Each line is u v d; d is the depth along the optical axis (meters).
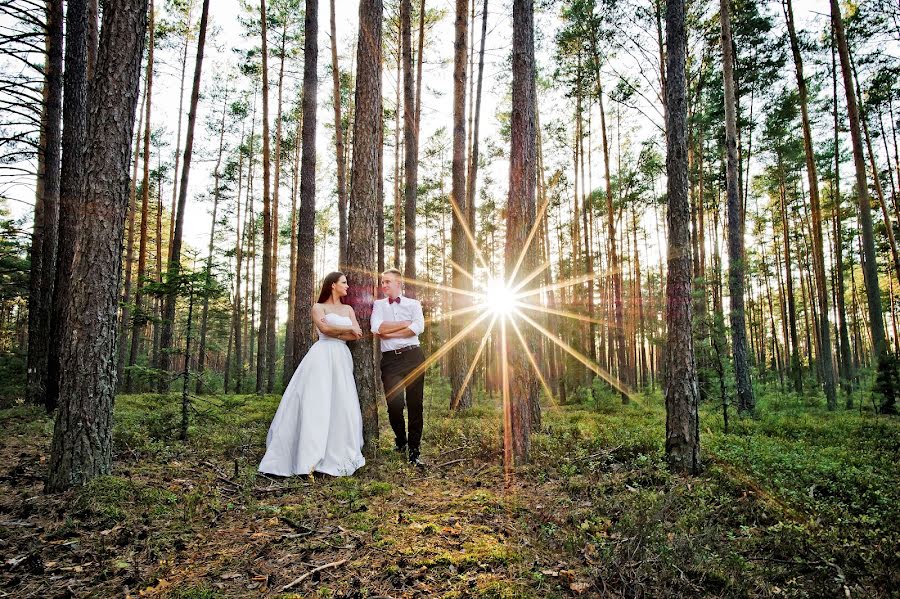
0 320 22.33
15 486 4.14
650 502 3.84
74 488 3.94
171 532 3.33
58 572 2.76
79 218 4.22
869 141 18.53
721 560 3.03
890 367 12.41
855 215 25.09
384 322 5.68
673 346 5.38
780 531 3.50
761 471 5.06
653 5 16.58
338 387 5.22
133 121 4.44
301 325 11.25
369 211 6.18
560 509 4.01
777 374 21.55
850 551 3.21
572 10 17.17
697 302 9.09
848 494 4.48
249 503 3.88
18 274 13.95
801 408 12.66
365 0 6.30
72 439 4.04
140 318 6.31
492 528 3.55
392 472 4.93
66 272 8.60
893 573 2.90
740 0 16.12
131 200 19.59
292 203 27.94
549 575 2.87
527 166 5.95
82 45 8.62
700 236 19.56
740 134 19.47
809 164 16.70
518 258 5.80
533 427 7.80
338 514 3.72
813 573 2.99
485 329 11.82
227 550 3.10
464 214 13.17
